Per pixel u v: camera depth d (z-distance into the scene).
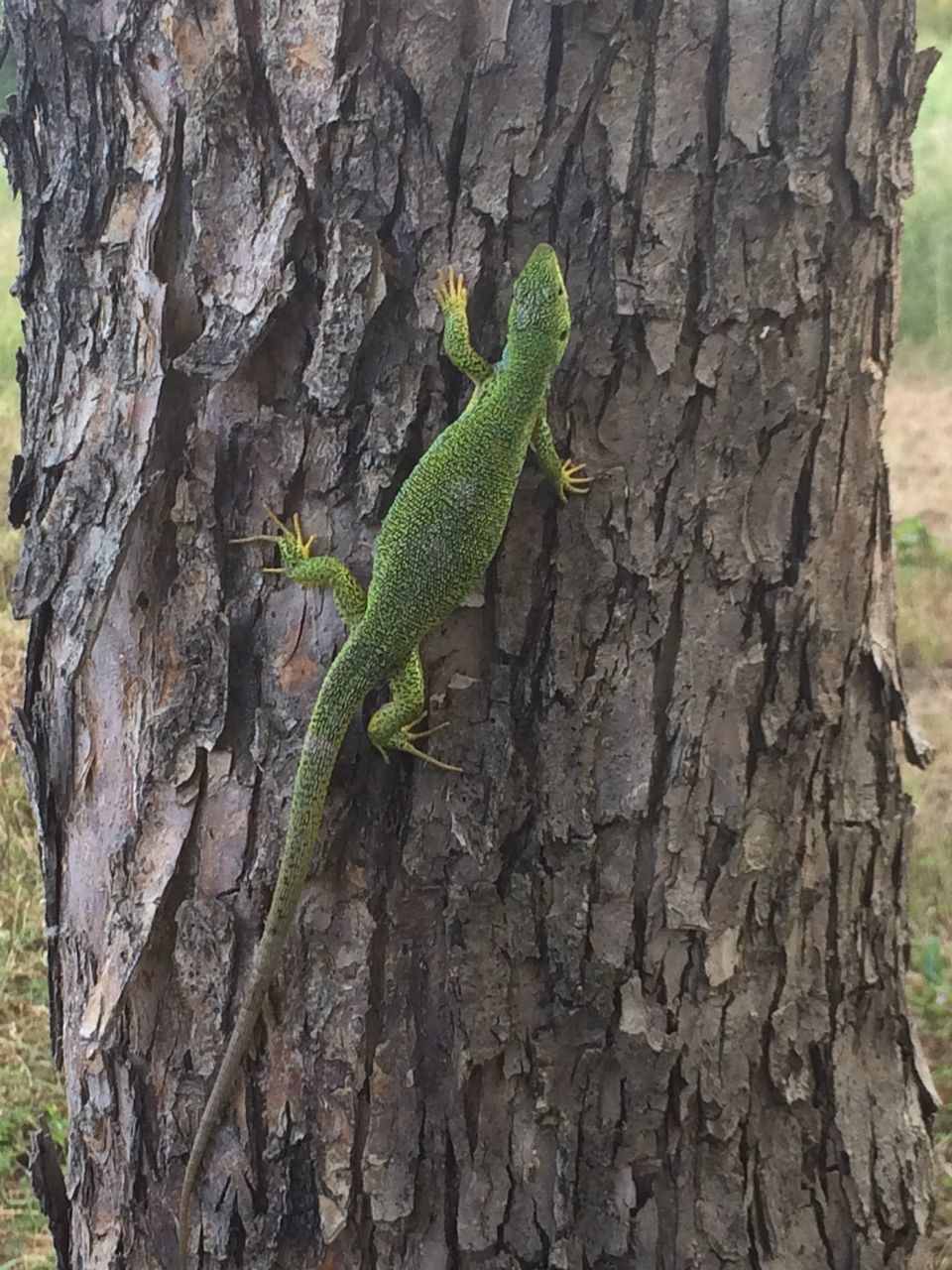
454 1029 0.44
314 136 0.40
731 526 0.42
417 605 0.42
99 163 0.43
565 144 0.40
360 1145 0.45
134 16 0.41
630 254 0.41
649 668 0.43
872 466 0.44
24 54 0.43
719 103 0.40
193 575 0.44
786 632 0.43
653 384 0.41
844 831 0.45
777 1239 0.46
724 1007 0.45
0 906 0.81
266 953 0.43
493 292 0.42
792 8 0.39
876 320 0.43
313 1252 0.45
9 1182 0.68
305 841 0.43
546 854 0.44
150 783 0.45
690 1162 0.45
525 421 0.41
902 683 0.46
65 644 0.44
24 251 0.45
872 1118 0.47
